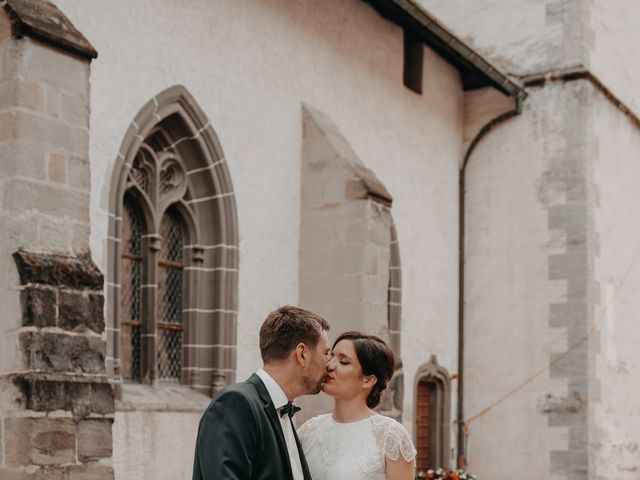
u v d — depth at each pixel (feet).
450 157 42.47
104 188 24.61
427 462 40.65
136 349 26.99
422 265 39.91
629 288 44.62
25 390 18.19
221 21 28.91
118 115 25.12
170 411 26.17
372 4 36.63
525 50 42.24
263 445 12.71
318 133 31.71
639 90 47.29
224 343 28.58
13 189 18.90
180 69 27.22
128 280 26.86
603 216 42.04
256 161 30.07
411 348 38.83
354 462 14.32
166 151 27.86
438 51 40.19
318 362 13.51
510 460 40.86
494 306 42.01
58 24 20.01
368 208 30.60
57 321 18.83
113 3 25.09
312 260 31.42
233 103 29.25
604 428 40.83
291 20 32.07
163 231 28.30
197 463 12.80
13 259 18.71
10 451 18.34
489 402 41.63
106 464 19.40
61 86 19.85
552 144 41.34
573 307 40.22
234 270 28.89
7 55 19.30
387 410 32.04
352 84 35.35
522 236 41.65
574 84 41.14
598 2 42.83
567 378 40.04
